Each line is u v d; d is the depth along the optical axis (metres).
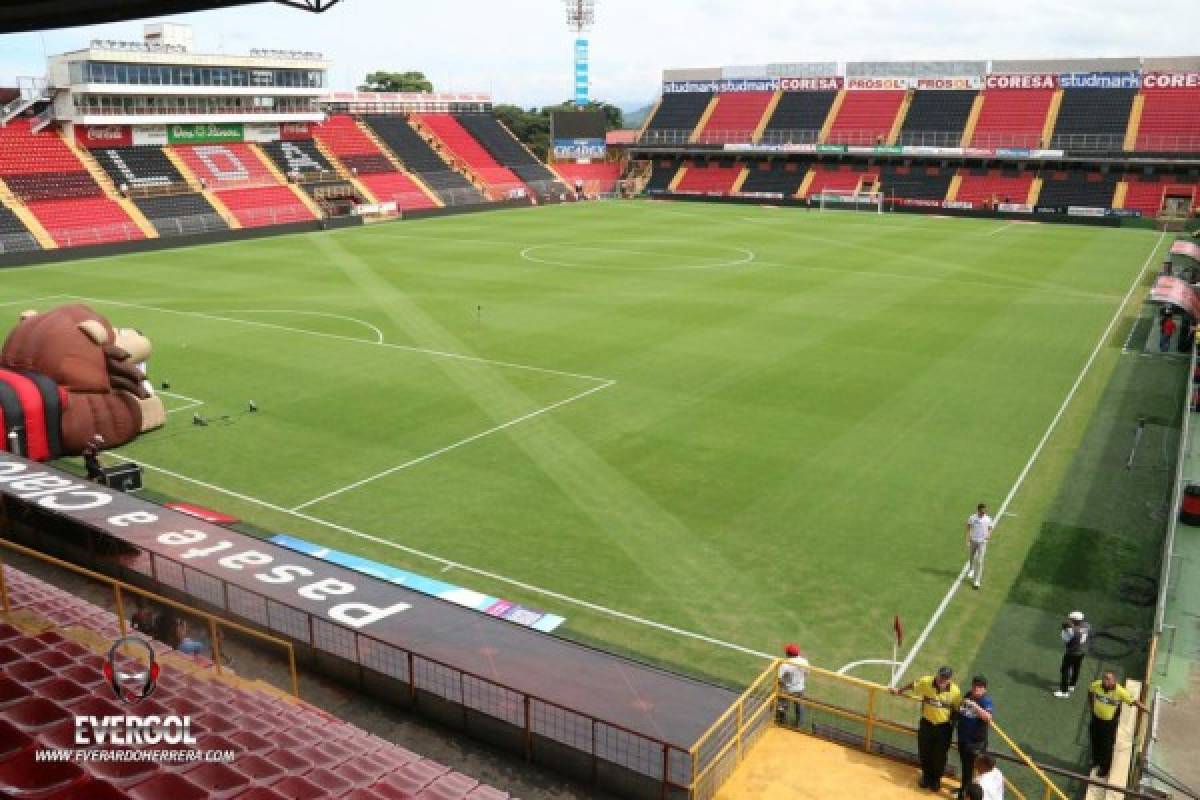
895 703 15.94
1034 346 39.59
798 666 14.48
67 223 66.25
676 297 49.56
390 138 98.44
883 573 20.41
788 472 25.83
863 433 28.89
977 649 17.62
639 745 12.63
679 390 33.16
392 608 16.25
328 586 17.00
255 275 56.53
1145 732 13.91
